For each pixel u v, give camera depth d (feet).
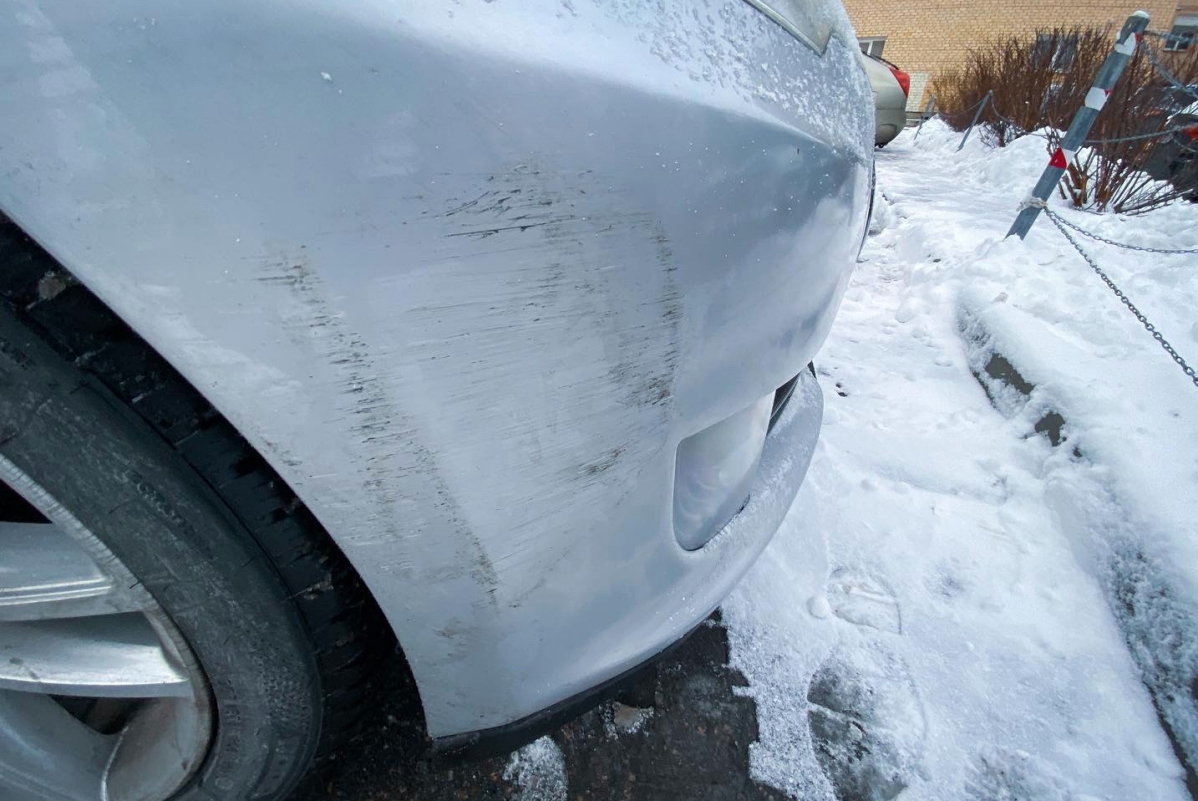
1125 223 14.58
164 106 1.84
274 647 2.76
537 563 2.74
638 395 2.63
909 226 16.39
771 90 2.87
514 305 2.23
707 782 4.22
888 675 4.96
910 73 63.52
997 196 20.18
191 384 2.22
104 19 1.80
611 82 2.25
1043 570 5.92
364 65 1.93
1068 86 22.17
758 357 3.08
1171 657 4.84
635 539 3.01
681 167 2.40
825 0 3.79
